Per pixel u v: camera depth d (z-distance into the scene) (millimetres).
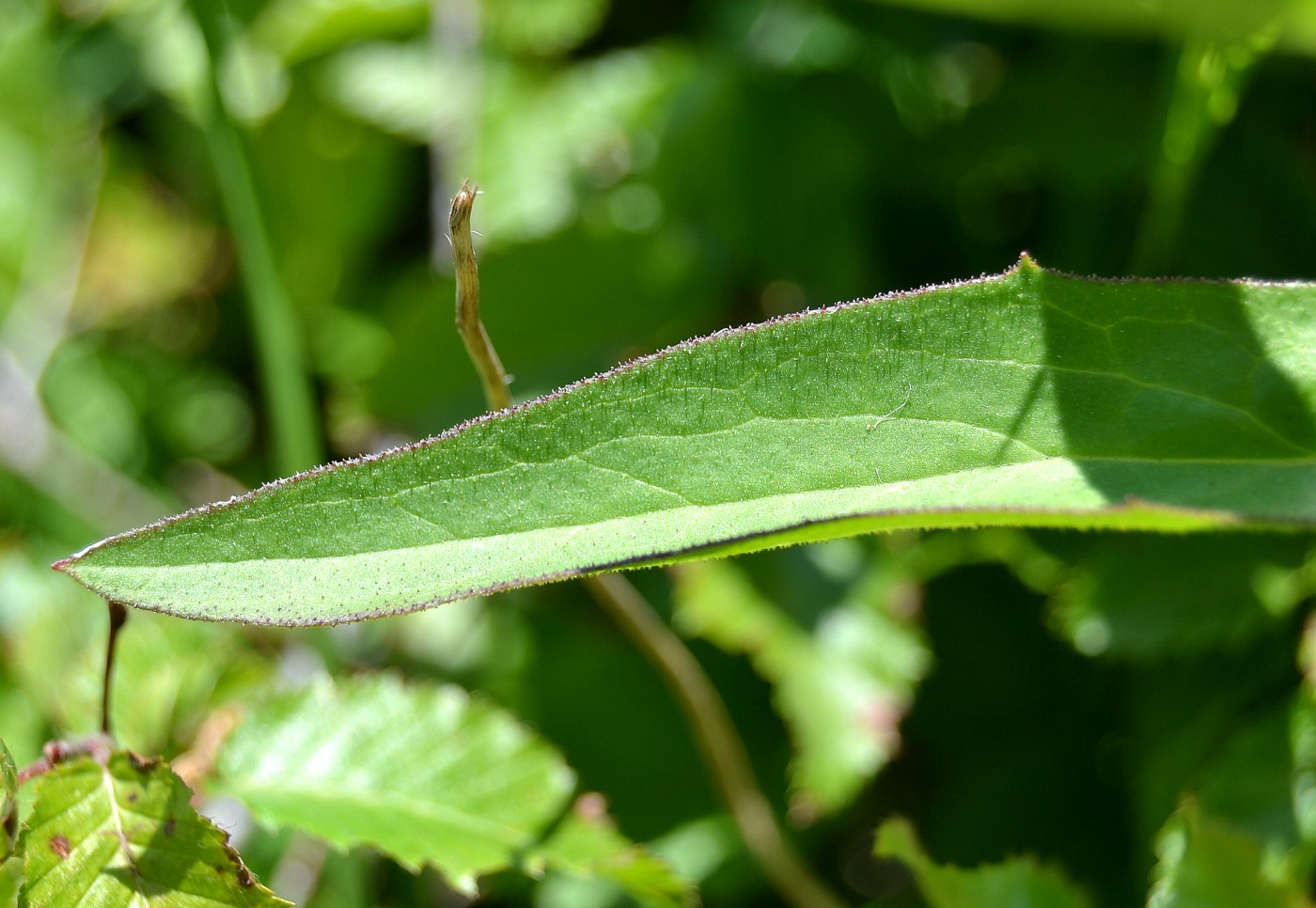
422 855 223
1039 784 281
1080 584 262
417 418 323
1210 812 246
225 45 286
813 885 262
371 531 189
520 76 332
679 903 230
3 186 382
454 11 338
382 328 343
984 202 314
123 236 387
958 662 293
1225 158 288
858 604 272
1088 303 194
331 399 344
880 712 261
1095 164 291
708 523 189
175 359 371
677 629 302
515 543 189
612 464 191
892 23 316
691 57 325
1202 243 282
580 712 298
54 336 369
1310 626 251
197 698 237
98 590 187
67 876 203
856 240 313
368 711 233
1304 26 243
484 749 232
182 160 387
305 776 229
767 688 300
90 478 345
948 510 185
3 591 306
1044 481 189
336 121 344
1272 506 187
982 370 192
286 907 205
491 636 311
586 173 317
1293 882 239
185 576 188
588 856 228
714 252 317
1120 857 269
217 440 361
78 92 381
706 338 192
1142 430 191
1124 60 300
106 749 209
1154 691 266
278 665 281
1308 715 248
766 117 316
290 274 353
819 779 258
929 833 284
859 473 190
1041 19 259
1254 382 191
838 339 193
